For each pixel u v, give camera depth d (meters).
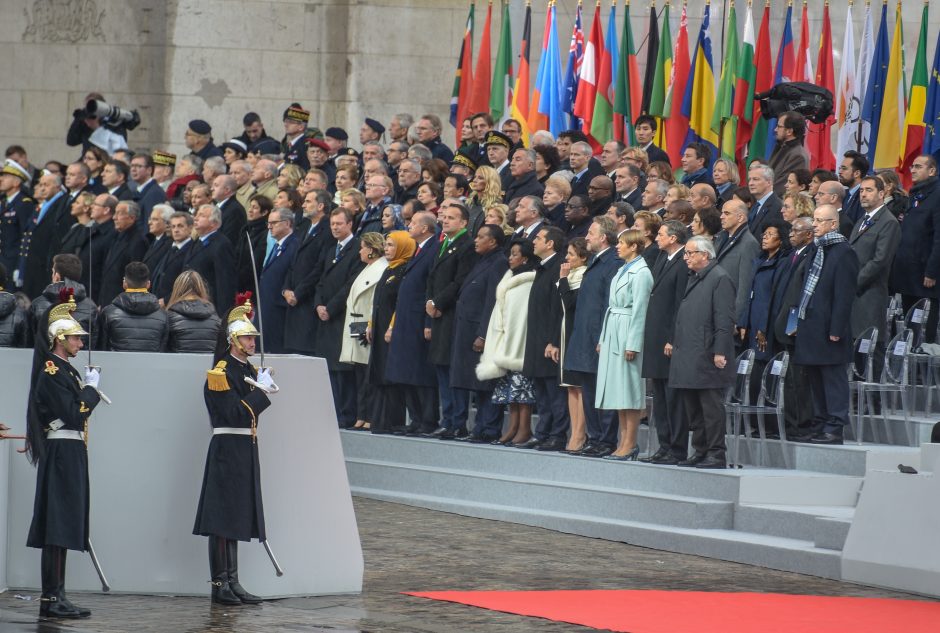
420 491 46.31
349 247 51.12
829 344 41.12
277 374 31.91
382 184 52.16
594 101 64.62
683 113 62.19
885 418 43.00
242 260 53.62
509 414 47.44
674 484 40.00
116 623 28.11
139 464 31.66
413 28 78.19
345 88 78.62
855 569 34.12
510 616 29.11
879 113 61.72
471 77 72.31
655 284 41.34
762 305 42.84
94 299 55.88
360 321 50.00
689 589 32.88
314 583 31.72
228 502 30.22
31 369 31.83
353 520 32.41
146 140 79.12
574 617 28.94
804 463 40.72
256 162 60.44
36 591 31.83
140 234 55.34
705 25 62.19
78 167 60.78
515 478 43.72
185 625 27.88
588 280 42.84
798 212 42.94
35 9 80.69
